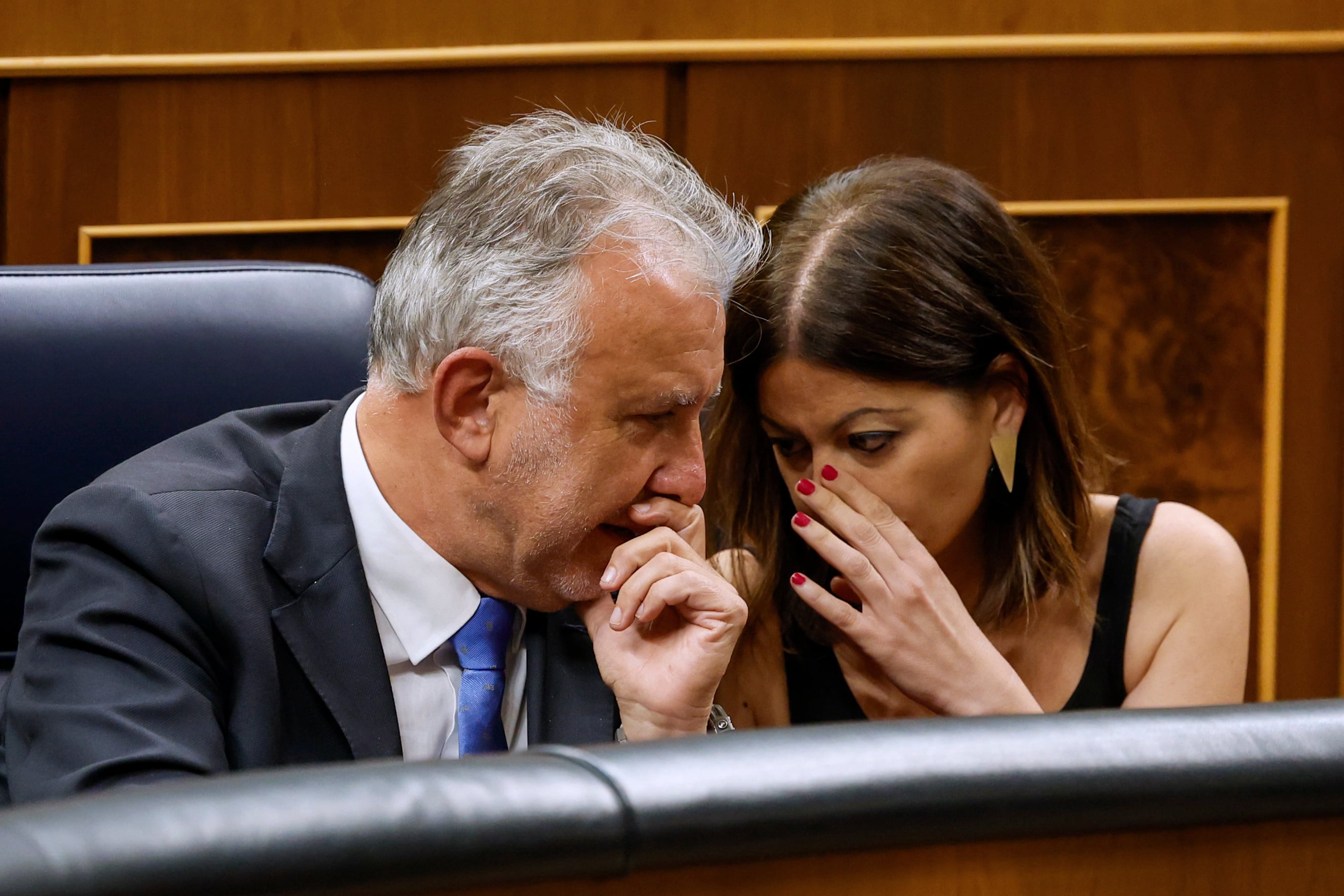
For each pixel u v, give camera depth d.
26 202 7.73
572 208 3.89
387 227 7.69
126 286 4.98
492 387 3.95
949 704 4.95
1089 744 1.92
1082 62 7.58
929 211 4.91
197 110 7.67
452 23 7.58
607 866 1.69
